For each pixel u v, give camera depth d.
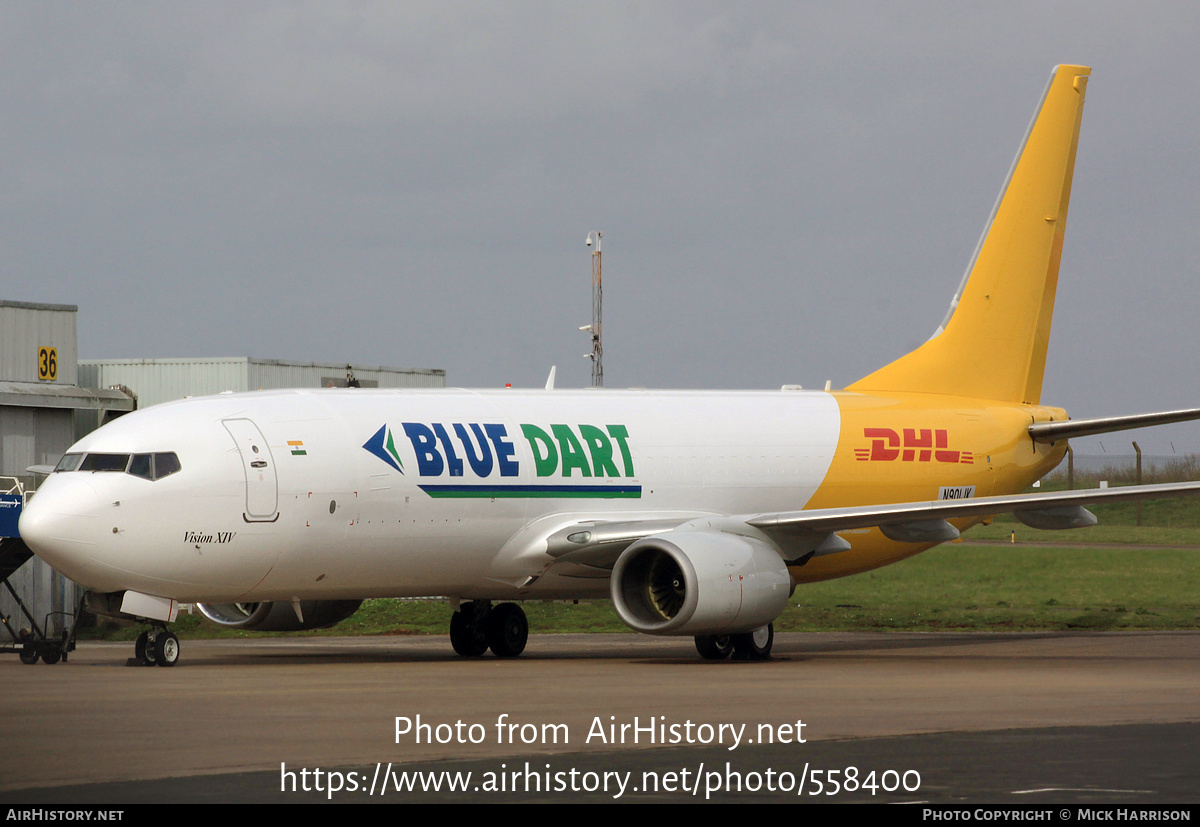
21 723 40.94
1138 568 152.12
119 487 63.62
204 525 64.56
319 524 67.19
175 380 116.19
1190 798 29.28
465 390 76.94
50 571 99.12
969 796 29.50
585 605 126.06
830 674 61.41
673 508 79.38
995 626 109.69
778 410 85.81
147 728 39.75
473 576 73.81
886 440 88.06
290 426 67.94
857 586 143.88
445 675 60.22
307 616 78.25
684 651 84.06
